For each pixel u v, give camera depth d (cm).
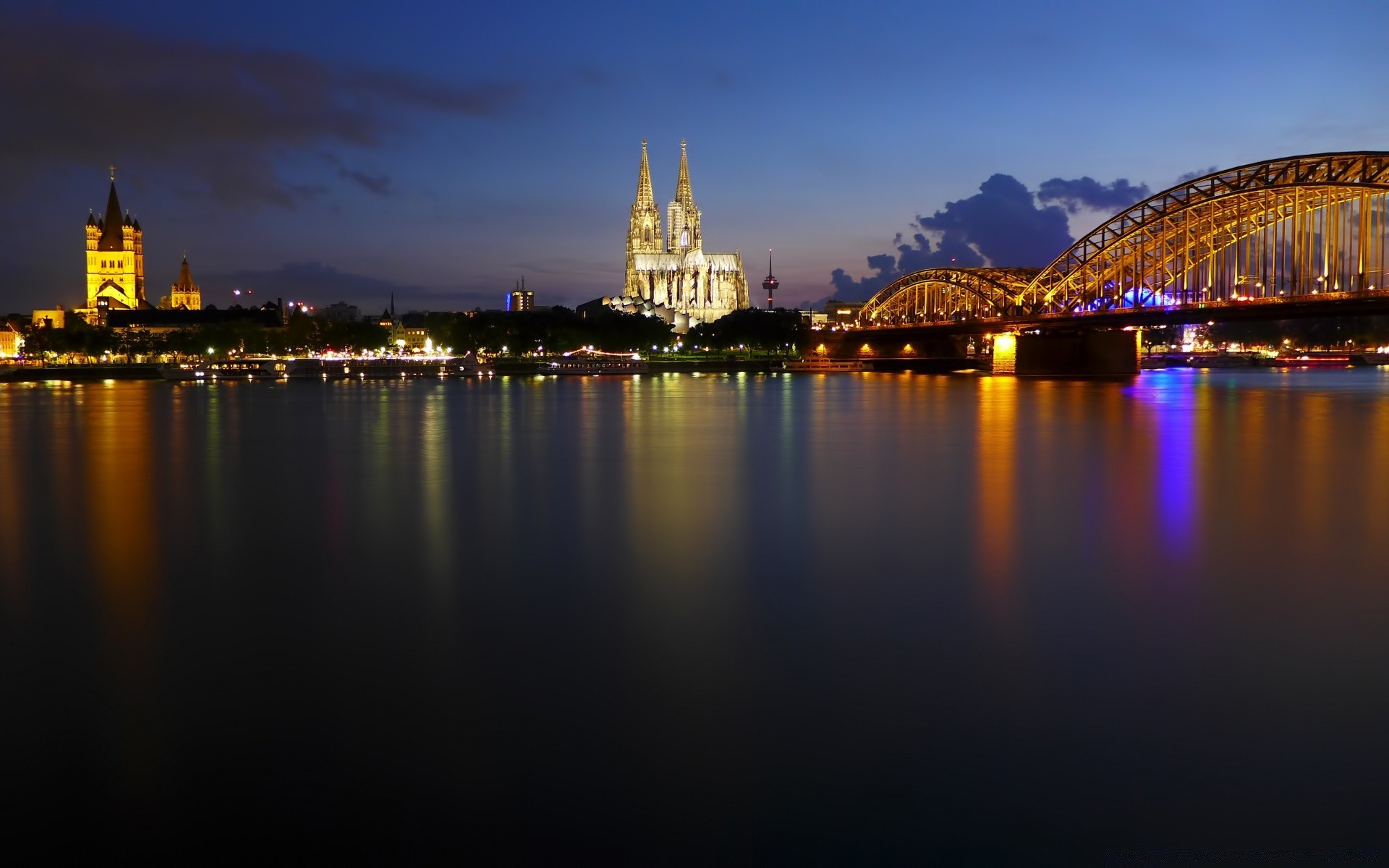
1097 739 1852
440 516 4234
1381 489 4912
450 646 2370
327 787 1684
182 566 3231
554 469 5900
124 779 1711
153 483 5328
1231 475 5453
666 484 5244
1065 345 19588
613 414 10906
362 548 3516
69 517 4212
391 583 2998
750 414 10794
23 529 3934
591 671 2195
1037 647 2356
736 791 1667
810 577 3067
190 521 4122
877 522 4075
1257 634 2462
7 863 1481
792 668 2211
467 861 1495
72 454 6819
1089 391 15100
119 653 2345
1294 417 9694
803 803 1634
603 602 2770
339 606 2727
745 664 2236
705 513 4303
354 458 6544
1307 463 6016
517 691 2080
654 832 1559
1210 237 15462
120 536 3775
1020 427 8756
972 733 1870
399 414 10956
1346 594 2838
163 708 2002
